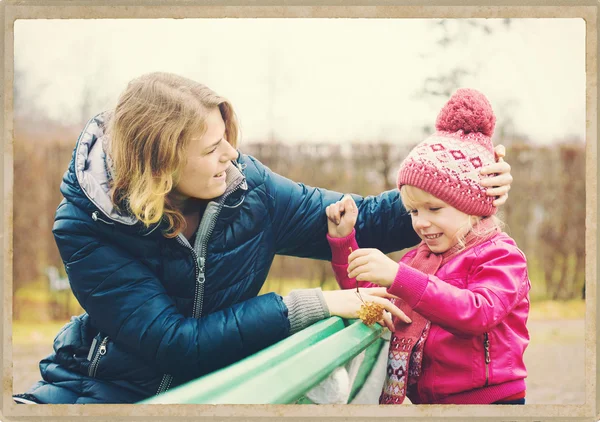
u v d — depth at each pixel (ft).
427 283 6.52
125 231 6.96
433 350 6.86
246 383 6.21
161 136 6.86
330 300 7.09
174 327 6.85
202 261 7.21
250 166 7.73
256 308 6.98
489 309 6.47
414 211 7.16
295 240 7.94
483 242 6.97
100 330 7.06
